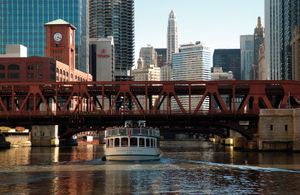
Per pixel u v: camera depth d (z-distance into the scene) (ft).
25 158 340.80
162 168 255.09
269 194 170.71
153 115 422.82
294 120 404.77
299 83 428.15
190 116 422.82
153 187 186.29
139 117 426.10
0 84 437.58
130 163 286.66
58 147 559.79
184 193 173.06
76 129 569.64
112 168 255.50
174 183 196.95
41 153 411.13
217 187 186.09
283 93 443.32
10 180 207.21
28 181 203.92
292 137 408.46
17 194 171.42
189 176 219.82
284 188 183.21
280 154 369.91
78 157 351.67
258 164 277.44
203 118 430.20
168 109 424.46
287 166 264.11
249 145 439.63
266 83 426.10
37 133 570.46
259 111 413.80
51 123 455.63
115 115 426.51
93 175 223.92
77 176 220.43
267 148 410.93
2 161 311.47
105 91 450.71
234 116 422.82
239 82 425.28
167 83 426.92
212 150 479.00
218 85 436.76
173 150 483.92
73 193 173.17
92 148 534.78
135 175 223.30
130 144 301.22
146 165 272.92
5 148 515.50
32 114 435.53
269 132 410.93
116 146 303.27
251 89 426.92
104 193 172.96
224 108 423.23
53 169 252.62
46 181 203.62
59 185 191.93
